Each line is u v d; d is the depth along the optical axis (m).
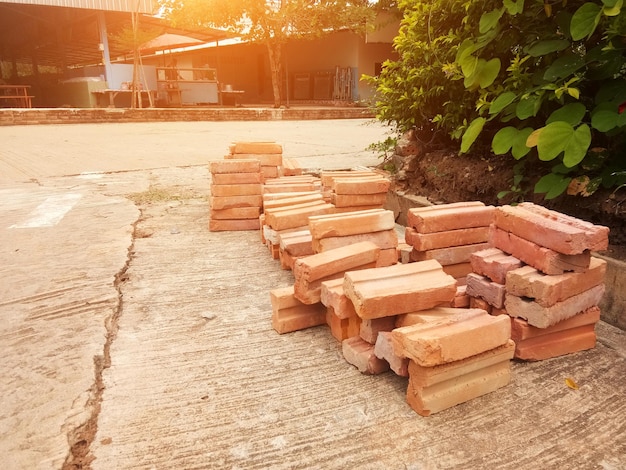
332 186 3.91
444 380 1.91
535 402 2.00
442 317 2.12
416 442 1.77
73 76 24.44
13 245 3.81
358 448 1.74
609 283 2.70
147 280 3.22
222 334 2.54
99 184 6.24
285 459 1.69
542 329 2.27
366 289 2.17
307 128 14.55
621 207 2.93
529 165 3.68
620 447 1.75
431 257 2.95
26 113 15.29
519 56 3.62
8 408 1.88
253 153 4.78
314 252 3.16
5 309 2.70
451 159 4.45
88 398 1.95
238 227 4.34
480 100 3.63
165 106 23.12
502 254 2.52
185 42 25.19
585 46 3.36
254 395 2.03
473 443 1.77
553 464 1.67
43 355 2.24
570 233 2.13
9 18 24.83
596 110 2.85
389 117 5.29
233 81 32.31
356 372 2.21
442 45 4.46
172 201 5.38
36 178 6.62
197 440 1.77
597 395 2.04
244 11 18.80
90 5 18.39
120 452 1.71
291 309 2.57
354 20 19.06
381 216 2.95
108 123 16.42
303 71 27.67
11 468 1.59
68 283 3.05
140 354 2.33
